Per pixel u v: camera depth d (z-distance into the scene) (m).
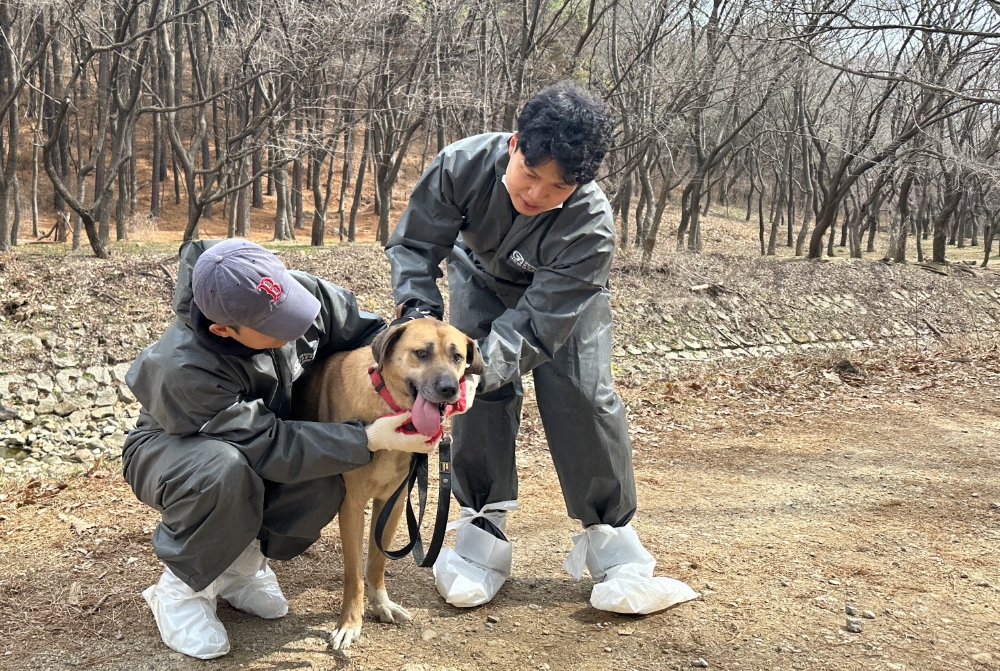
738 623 3.35
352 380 3.02
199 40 19.12
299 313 2.72
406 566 3.98
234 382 2.83
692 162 27.19
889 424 7.52
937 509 4.99
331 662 2.97
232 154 13.77
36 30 18.50
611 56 19.77
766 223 41.25
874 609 3.49
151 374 2.83
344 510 3.04
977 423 7.60
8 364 7.82
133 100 14.30
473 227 3.37
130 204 30.25
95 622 3.26
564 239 3.20
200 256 2.73
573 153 2.77
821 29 9.82
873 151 20.75
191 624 3.01
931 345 14.23
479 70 17.31
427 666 2.95
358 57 15.16
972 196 31.39
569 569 3.71
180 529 2.86
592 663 3.01
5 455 6.86
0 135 12.63
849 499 5.19
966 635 3.25
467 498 3.80
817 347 13.48
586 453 3.51
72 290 9.15
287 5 12.73
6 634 3.15
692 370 11.23
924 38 17.69
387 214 17.28
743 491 5.36
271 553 3.20
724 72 17.67
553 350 3.30
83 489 5.11
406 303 3.23
